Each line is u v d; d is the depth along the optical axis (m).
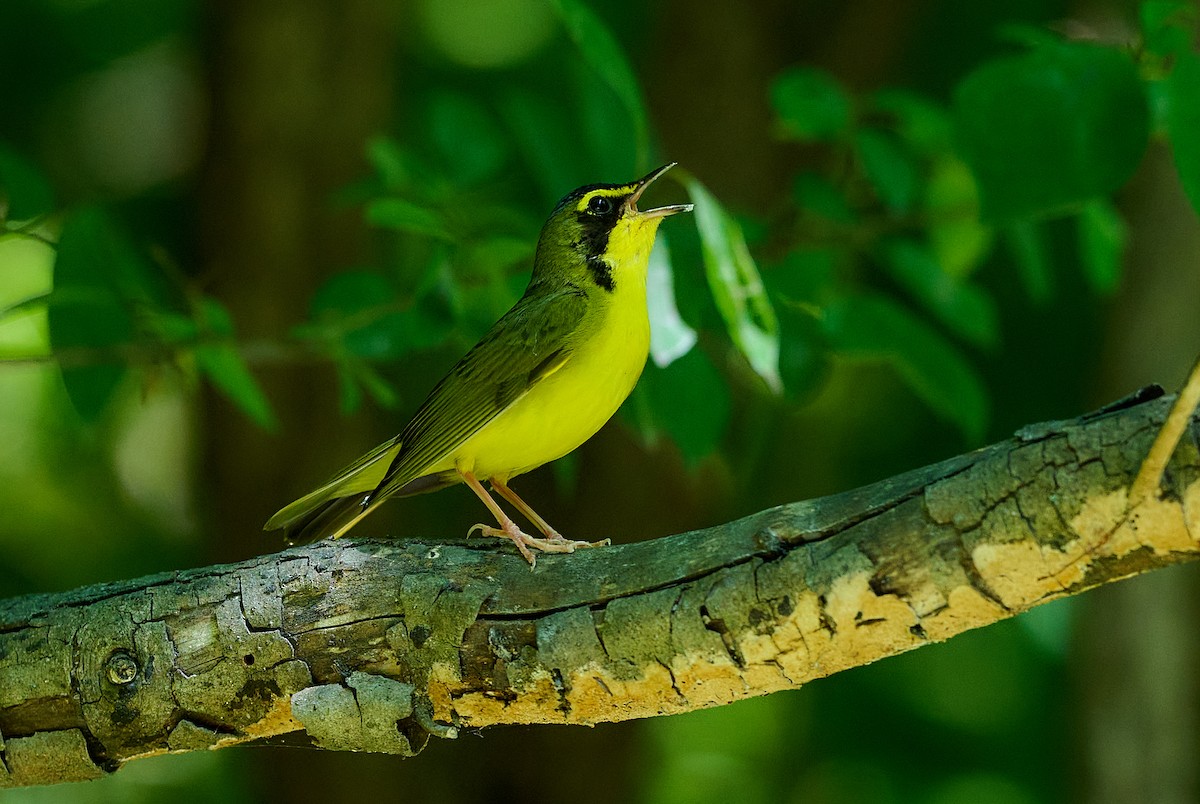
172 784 19.66
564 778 16.70
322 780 16.19
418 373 18.08
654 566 6.89
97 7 19.16
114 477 20.30
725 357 11.84
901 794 17.88
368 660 7.25
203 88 16.36
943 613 6.27
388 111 16.55
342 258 15.96
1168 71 9.03
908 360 10.61
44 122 19.23
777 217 11.98
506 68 19.64
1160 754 13.98
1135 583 14.09
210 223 15.99
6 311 9.61
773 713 19.44
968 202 11.48
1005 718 17.95
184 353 10.37
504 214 10.86
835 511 6.51
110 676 7.42
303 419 15.88
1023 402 17.41
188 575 7.62
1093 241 11.38
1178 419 5.36
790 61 16.81
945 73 17.95
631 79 8.52
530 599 7.05
